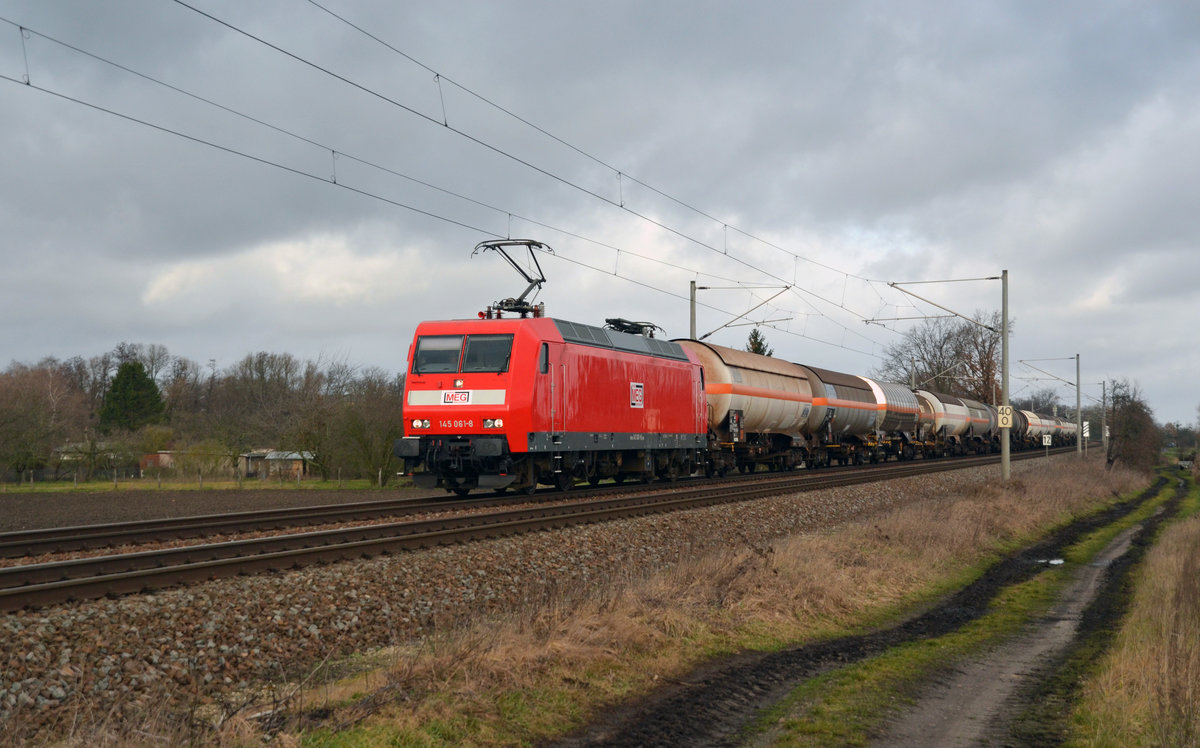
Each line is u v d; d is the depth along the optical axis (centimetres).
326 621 945
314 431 3781
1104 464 5950
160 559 1093
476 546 1321
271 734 642
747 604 1172
